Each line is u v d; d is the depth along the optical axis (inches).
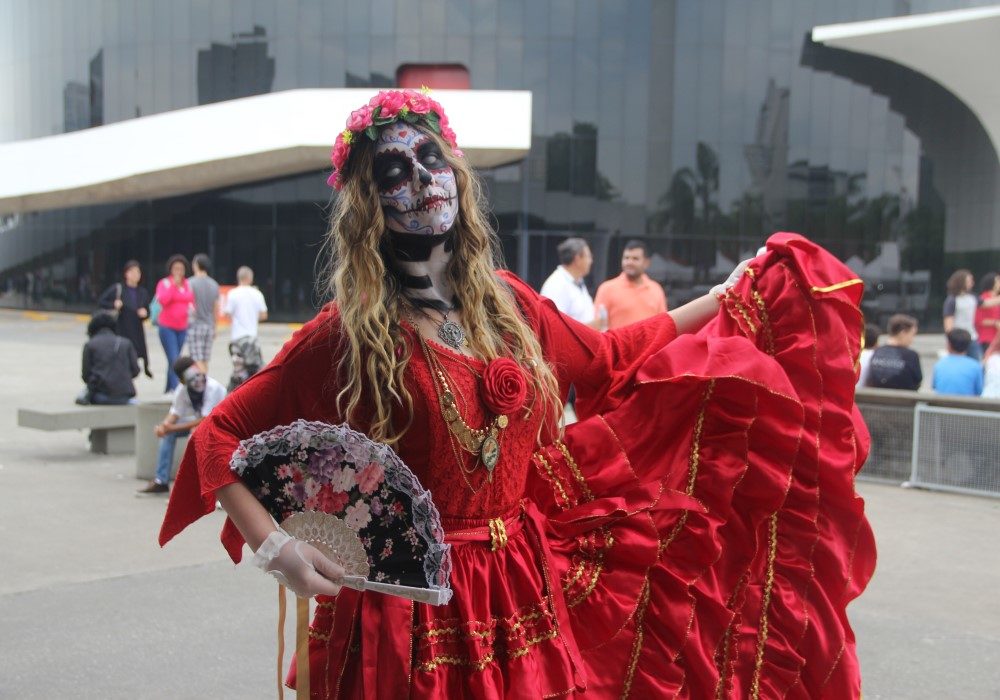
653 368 103.7
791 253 109.0
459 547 86.4
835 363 107.9
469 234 91.4
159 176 1035.9
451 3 1031.6
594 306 345.7
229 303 484.7
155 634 181.5
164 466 285.7
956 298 467.2
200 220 1127.6
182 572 217.0
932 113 1061.1
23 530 248.1
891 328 331.3
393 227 88.7
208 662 169.6
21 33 1272.1
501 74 1027.3
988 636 183.8
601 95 1018.1
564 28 1016.9
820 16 1020.5
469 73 1032.2
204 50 1110.4
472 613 84.6
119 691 157.8
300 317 1109.7
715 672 98.9
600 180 1023.0
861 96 1041.5
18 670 164.9
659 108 1015.6
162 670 166.1
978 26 893.8
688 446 104.3
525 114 936.9
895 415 310.5
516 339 91.7
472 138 930.7
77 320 1114.1
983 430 294.0
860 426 113.3
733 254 1029.8
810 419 106.0
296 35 1072.8
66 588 205.3
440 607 84.6
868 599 203.5
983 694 159.9
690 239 1026.7
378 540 82.3
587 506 99.0
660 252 1027.9
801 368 107.7
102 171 1071.6
